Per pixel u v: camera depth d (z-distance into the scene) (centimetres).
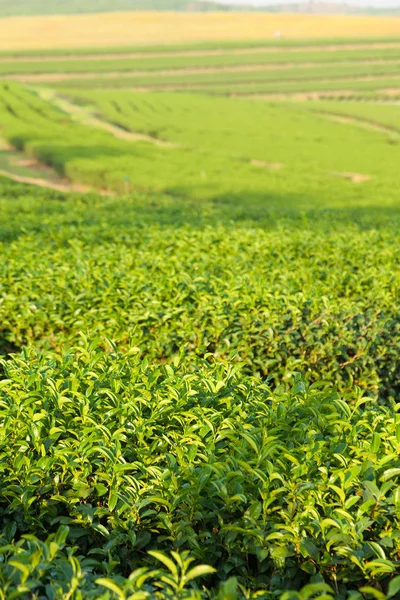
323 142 7019
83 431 499
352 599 343
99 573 466
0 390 594
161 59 14962
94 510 468
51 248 1509
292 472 452
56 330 998
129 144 6122
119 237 1630
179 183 4206
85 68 13750
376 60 14875
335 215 2391
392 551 418
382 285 1128
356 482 441
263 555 409
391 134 8006
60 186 4809
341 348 956
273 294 1016
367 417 547
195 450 467
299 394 577
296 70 13750
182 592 347
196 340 922
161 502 441
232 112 9112
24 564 357
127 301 982
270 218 2262
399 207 3375
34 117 7712
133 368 630
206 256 1297
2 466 482
